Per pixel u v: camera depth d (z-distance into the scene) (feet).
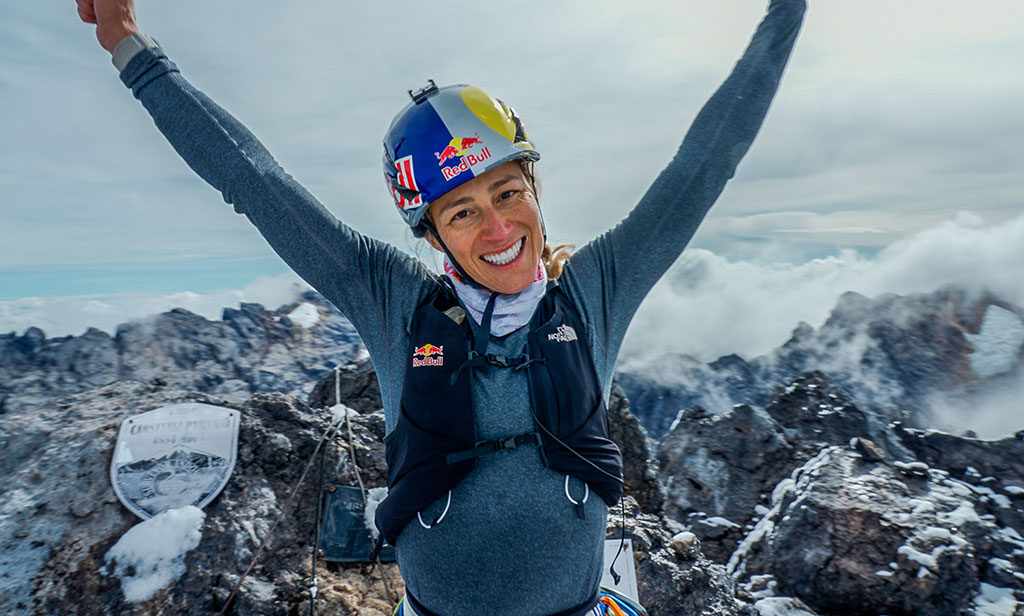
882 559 12.33
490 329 4.31
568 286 4.62
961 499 13.48
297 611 9.71
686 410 18.15
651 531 11.12
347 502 10.75
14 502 9.95
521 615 4.12
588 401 4.28
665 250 4.76
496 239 4.14
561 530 4.10
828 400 17.46
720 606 10.23
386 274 4.71
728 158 4.82
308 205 4.73
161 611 9.32
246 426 11.30
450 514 4.09
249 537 10.16
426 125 4.11
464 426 4.12
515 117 4.30
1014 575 12.07
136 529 9.80
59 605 9.11
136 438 10.80
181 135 4.79
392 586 10.27
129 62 4.85
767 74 4.98
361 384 15.17
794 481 14.88
